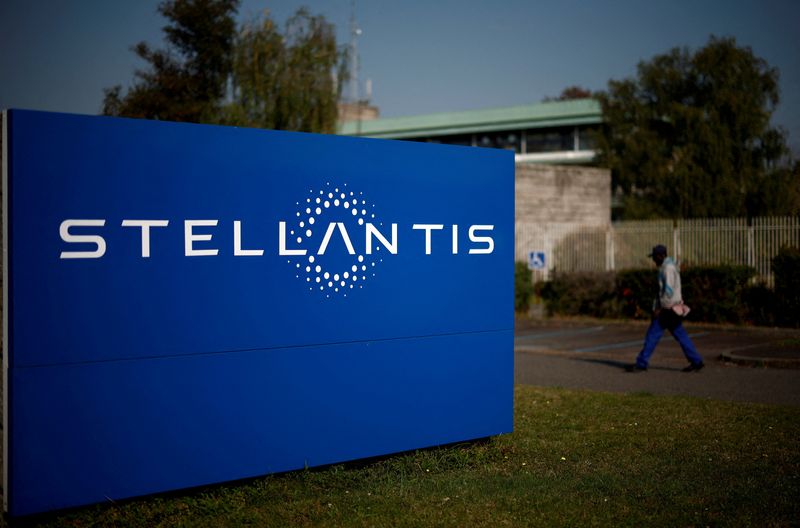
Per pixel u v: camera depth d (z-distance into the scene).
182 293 5.69
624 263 22.75
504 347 7.52
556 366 13.39
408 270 6.88
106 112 27.20
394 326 6.79
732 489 5.93
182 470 5.71
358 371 6.58
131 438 5.51
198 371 5.77
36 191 5.13
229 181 5.88
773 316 18.97
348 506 5.68
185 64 28.17
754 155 37.78
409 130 52.53
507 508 5.60
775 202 35.12
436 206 7.05
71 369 5.28
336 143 6.43
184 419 5.72
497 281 7.47
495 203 7.45
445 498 5.84
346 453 6.52
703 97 39.25
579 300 22.50
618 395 10.10
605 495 5.86
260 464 6.07
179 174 5.66
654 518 5.33
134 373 5.51
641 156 39.53
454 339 7.18
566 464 6.80
